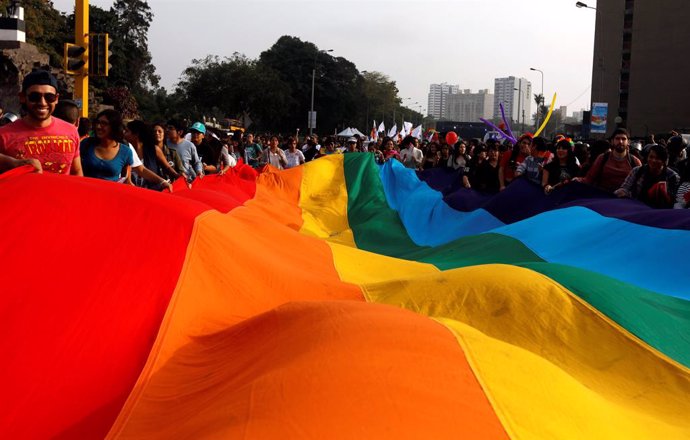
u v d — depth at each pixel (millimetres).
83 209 3676
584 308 3779
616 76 79500
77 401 2967
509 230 7191
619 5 78812
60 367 3062
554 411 2584
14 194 3637
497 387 2598
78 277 3385
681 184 7480
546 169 8828
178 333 3389
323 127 90250
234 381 2766
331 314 3020
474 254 6828
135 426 2803
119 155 6453
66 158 5164
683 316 4145
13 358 3025
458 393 2516
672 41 72875
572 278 4066
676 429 2971
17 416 2879
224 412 2430
